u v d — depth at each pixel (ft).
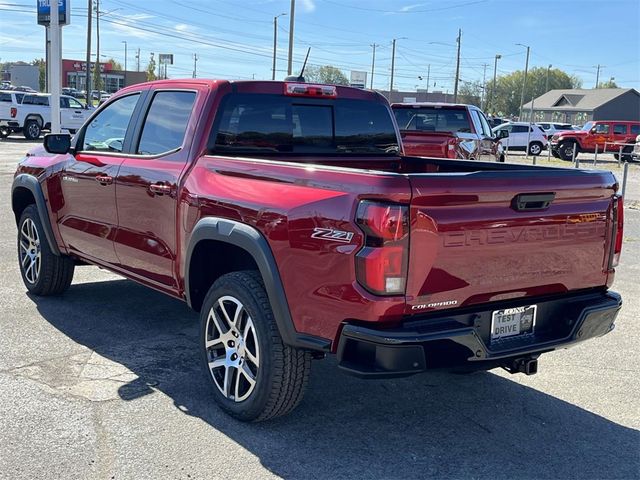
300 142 16.66
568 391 15.79
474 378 16.43
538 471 12.07
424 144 43.68
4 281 23.38
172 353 17.15
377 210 10.80
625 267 29.73
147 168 16.03
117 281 24.16
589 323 13.19
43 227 20.31
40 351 16.97
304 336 12.16
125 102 17.89
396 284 10.93
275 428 13.34
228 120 15.35
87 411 13.70
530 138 120.06
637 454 12.79
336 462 12.13
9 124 101.24
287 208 12.20
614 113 289.33
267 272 12.50
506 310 12.44
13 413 13.48
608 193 13.55
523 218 12.09
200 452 12.26
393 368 10.98
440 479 11.69
